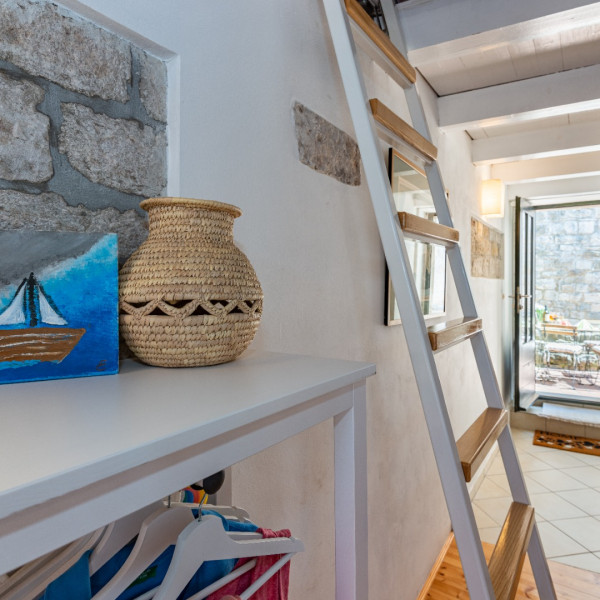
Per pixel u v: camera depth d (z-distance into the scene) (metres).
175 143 0.81
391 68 1.33
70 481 0.30
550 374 5.79
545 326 5.76
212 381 0.56
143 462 0.35
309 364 0.69
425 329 1.01
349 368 0.66
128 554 0.48
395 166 1.79
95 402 0.46
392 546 1.82
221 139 0.92
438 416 0.98
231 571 0.56
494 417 1.29
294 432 0.55
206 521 0.48
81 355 0.58
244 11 0.99
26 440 0.35
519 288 4.46
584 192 4.25
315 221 1.26
